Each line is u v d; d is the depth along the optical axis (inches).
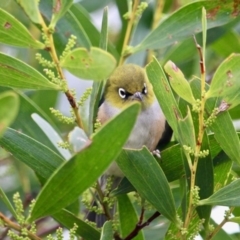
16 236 282.2
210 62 546.0
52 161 314.8
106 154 245.6
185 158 308.5
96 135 237.1
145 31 509.0
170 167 339.6
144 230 394.0
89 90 303.0
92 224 332.2
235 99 296.8
